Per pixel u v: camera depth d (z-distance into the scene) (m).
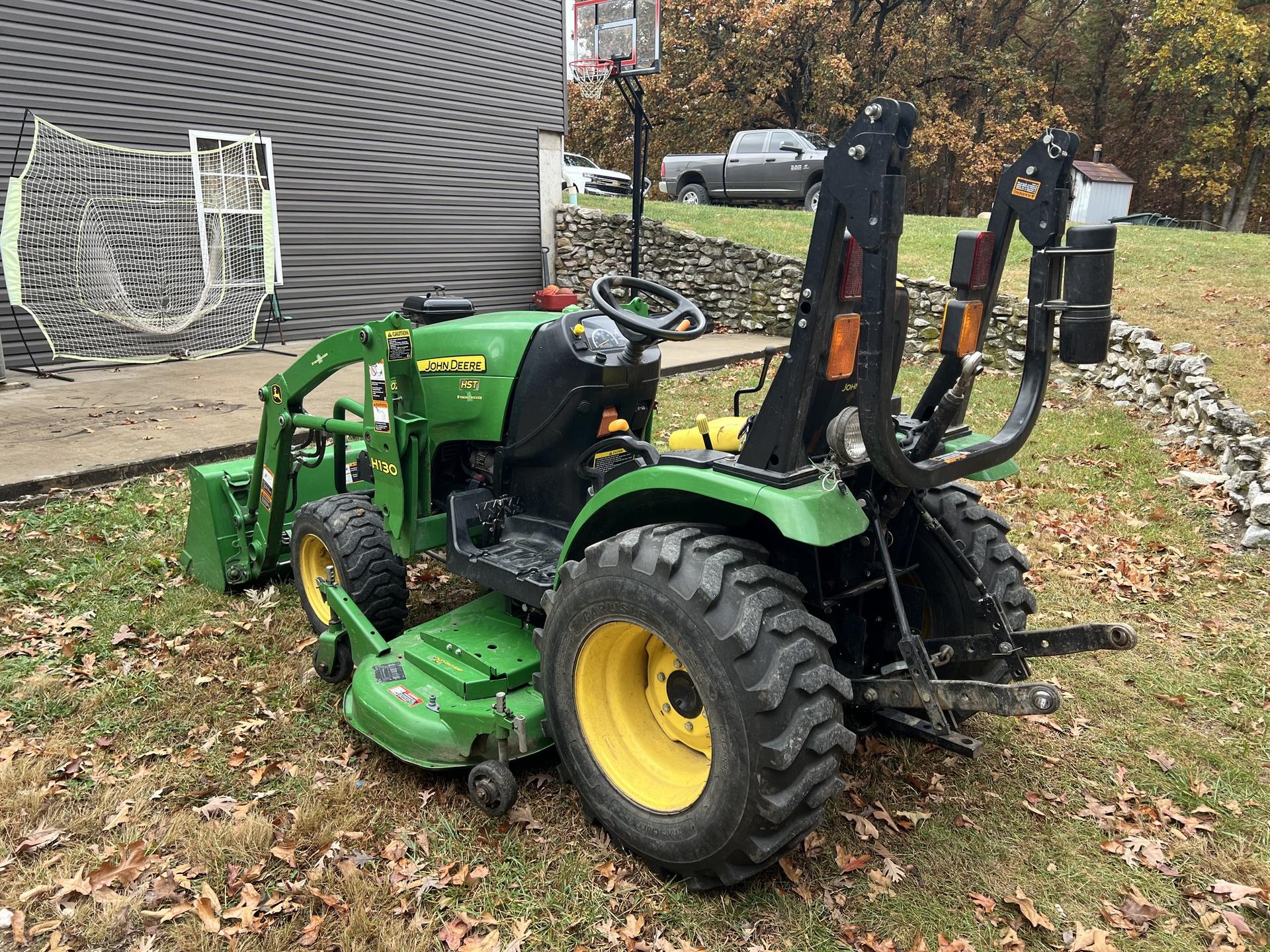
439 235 12.91
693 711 2.44
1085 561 4.72
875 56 29.39
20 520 4.79
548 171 14.36
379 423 3.22
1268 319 9.34
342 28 11.12
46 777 2.79
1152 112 36.56
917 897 2.39
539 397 3.11
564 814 2.67
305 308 11.38
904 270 11.60
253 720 3.15
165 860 2.46
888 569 2.43
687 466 2.37
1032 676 3.60
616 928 2.25
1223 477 5.71
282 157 10.77
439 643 3.01
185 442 6.07
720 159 18.56
